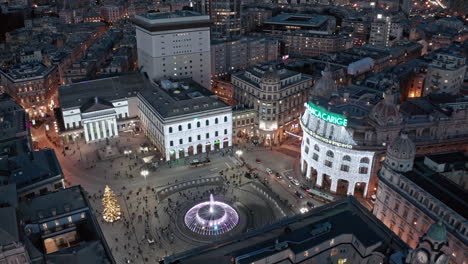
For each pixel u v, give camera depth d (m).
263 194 137.38
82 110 173.38
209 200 132.88
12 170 115.19
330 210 96.12
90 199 133.25
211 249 83.62
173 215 125.44
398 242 84.44
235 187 141.50
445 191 100.38
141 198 134.38
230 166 156.38
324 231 85.31
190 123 159.38
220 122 166.25
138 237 115.62
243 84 184.50
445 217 94.06
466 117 135.25
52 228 101.06
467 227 88.19
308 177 145.00
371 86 190.88
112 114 178.25
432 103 152.88
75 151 168.50
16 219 88.31
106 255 89.62
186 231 117.50
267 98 169.50
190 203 131.38
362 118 131.88
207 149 169.25
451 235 91.62
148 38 199.25
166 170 152.75
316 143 137.88
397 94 175.62
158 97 172.25
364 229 86.62
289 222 91.94
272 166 157.00
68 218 102.12
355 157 129.38
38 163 119.19
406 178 106.81
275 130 173.88
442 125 134.38
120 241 113.81
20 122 156.38
